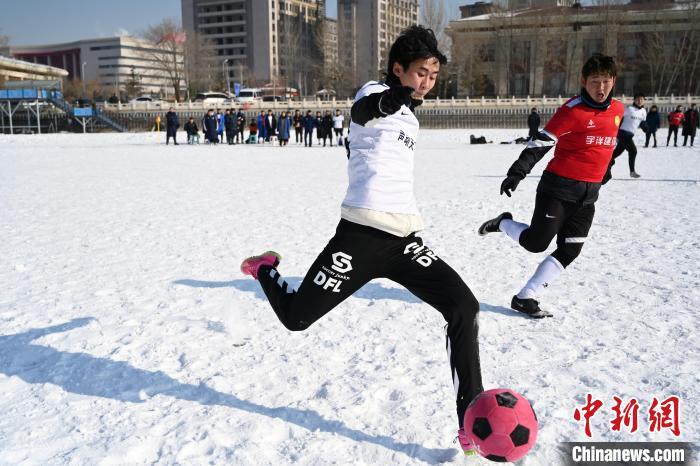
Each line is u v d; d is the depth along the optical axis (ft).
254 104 195.93
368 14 369.30
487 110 179.52
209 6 396.57
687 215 29.60
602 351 12.73
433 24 231.30
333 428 9.73
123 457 8.95
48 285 18.35
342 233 9.32
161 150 91.61
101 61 455.22
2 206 35.50
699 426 9.64
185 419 10.09
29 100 184.75
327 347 13.25
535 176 50.96
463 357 8.95
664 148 82.38
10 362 12.67
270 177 50.78
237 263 20.85
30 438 9.55
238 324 14.76
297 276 18.94
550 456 8.87
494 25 224.53
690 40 209.15
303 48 386.73
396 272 9.50
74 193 41.19
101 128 193.67
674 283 17.60
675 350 12.67
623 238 24.31
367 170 9.17
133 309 15.99
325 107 193.47
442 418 10.02
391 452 9.00
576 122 13.55
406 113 9.26
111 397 10.98
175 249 23.25
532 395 10.79
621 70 227.61
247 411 10.34
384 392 11.00
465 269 19.76
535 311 14.98
